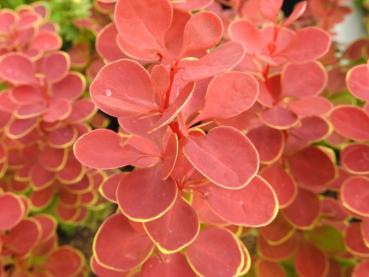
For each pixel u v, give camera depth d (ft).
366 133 0.53
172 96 0.41
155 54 0.41
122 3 0.37
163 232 0.42
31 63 0.67
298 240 0.66
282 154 0.60
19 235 0.65
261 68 0.59
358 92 0.51
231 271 0.43
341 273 0.65
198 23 0.38
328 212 0.67
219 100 0.41
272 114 0.55
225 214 0.42
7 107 0.67
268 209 0.42
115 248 0.46
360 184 0.51
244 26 0.53
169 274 0.46
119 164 0.42
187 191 0.47
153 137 0.44
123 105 0.37
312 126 0.60
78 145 0.42
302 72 0.58
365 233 0.49
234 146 0.40
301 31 0.55
